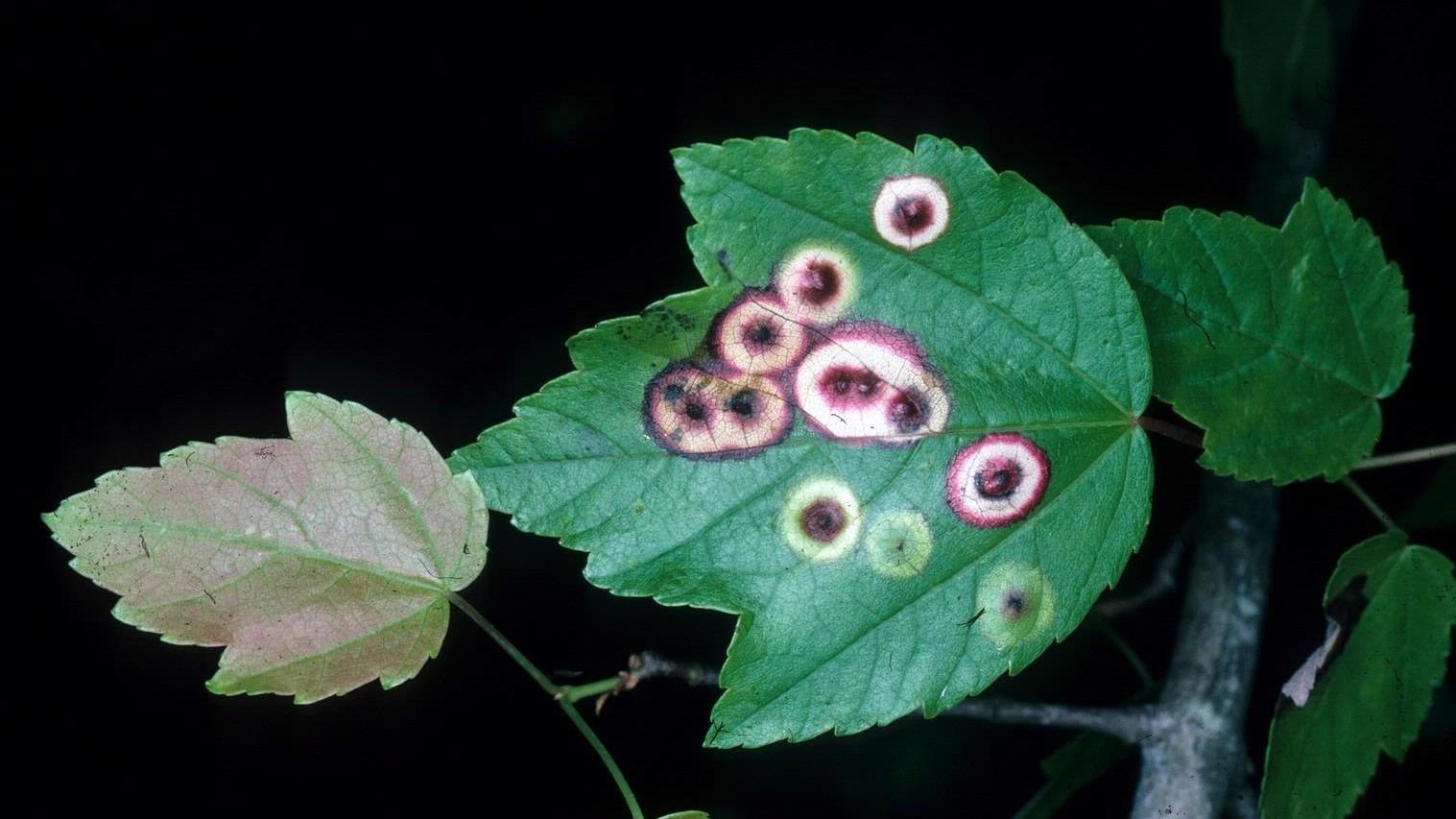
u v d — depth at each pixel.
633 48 0.45
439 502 0.33
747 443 0.34
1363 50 0.43
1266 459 0.35
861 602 0.34
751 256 0.34
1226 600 0.39
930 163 0.34
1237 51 0.40
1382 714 0.36
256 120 0.45
